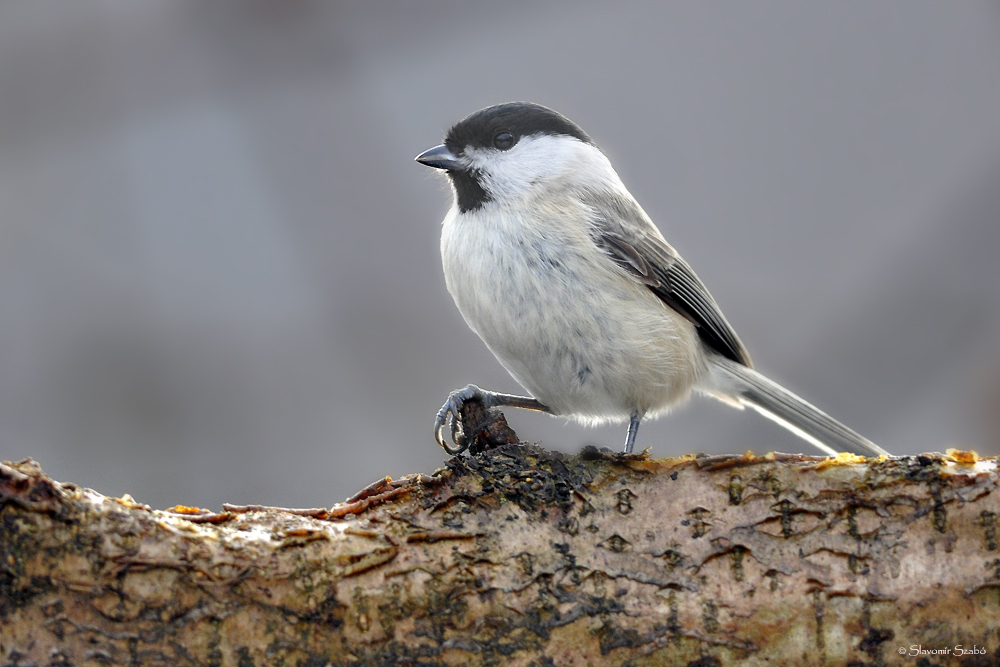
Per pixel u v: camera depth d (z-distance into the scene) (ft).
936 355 28.45
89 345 28.25
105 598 11.15
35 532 10.98
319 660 11.74
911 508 12.40
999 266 29.35
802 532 12.44
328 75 30.42
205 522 12.13
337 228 30.78
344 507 12.54
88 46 27.84
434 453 27.12
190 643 11.35
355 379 28.37
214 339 28.81
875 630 12.10
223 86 29.17
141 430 27.20
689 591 12.27
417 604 12.07
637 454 13.29
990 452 26.35
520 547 12.43
